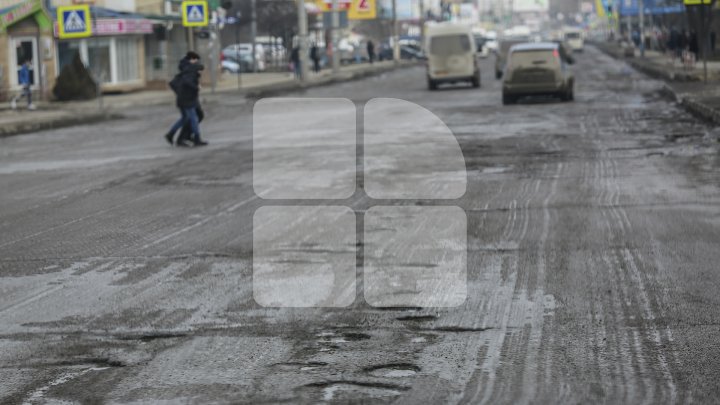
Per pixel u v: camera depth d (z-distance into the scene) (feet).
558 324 36.45
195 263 48.29
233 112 170.50
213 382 30.45
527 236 53.42
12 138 134.21
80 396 29.45
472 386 29.71
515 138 106.42
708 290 41.06
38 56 216.13
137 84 249.96
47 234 57.88
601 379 30.19
